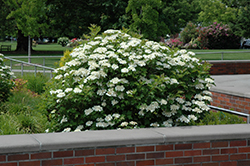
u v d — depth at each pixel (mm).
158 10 31328
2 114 7480
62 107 5047
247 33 41531
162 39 41812
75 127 5219
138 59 5195
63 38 29578
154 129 4543
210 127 4688
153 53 5098
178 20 53188
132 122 4926
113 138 3980
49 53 37938
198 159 4324
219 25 39031
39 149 3723
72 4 33469
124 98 5070
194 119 5148
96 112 5082
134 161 4082
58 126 5387
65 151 3846
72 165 3877
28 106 8719
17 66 21312
